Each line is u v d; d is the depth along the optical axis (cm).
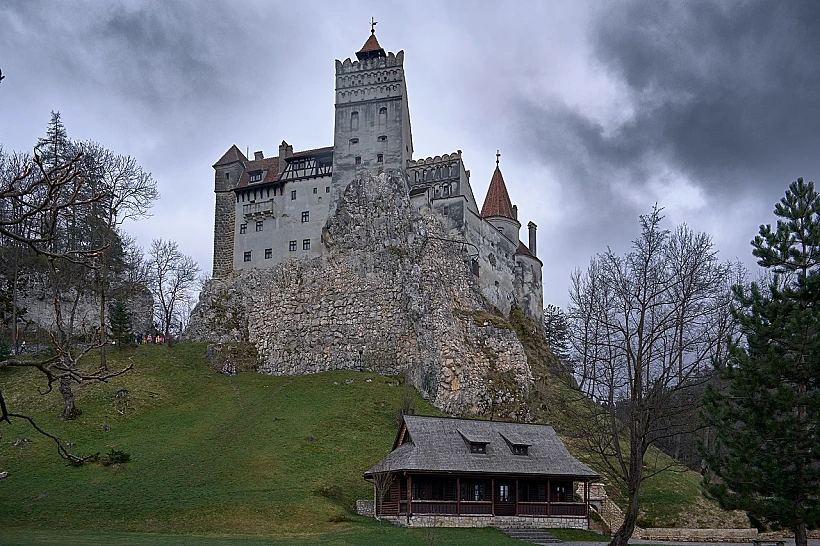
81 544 3825
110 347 8706
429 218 9381
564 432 7162
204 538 4247
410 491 5094
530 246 11912
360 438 6688
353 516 5147
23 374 7512
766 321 4409
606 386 3659
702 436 6712
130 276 10419
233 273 10162
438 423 5656
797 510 3978
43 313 8925
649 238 4631
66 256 2341
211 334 9625
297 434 6631
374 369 8706
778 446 4219
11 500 5056
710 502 5978
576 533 5278
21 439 6144
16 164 8262
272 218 10150
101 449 6156
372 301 9056
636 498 3341
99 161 7875
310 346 9062
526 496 5509
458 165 9719
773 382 4219
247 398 7831
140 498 5169
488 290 9875
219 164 10700
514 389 8294
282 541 4169
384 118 9944
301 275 9562
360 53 10375
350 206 9662
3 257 8838
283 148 10481
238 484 5519
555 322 11288
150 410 7238
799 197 4666
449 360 8094
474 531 4972
